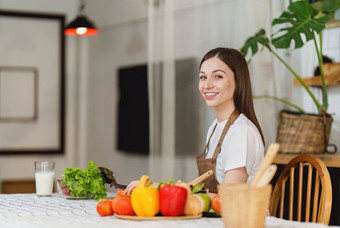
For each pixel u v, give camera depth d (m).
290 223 1.46
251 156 1.96
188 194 1.52
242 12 3.69
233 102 2.08
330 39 3.24
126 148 5.04
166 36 4.17
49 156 5.53
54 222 1.46
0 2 5.39
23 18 5.46
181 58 4.09
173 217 1.49
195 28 4.01
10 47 5.42
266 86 3.49
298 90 3.40
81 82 5.63
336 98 3.21
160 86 4.18
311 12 2.96
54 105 5.56
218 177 2.03
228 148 1.97
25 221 1.50
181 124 4.09
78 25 4.50
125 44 5.12
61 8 5.59
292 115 2.95
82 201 1.98
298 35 2.95
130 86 5.02
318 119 2.91
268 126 3.48
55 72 5.56
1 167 5.36
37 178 2.16
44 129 5.52
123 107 5.10
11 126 5.41
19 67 5.44
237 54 2.09
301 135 2.91
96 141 5.47
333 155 2.85
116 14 5.26
